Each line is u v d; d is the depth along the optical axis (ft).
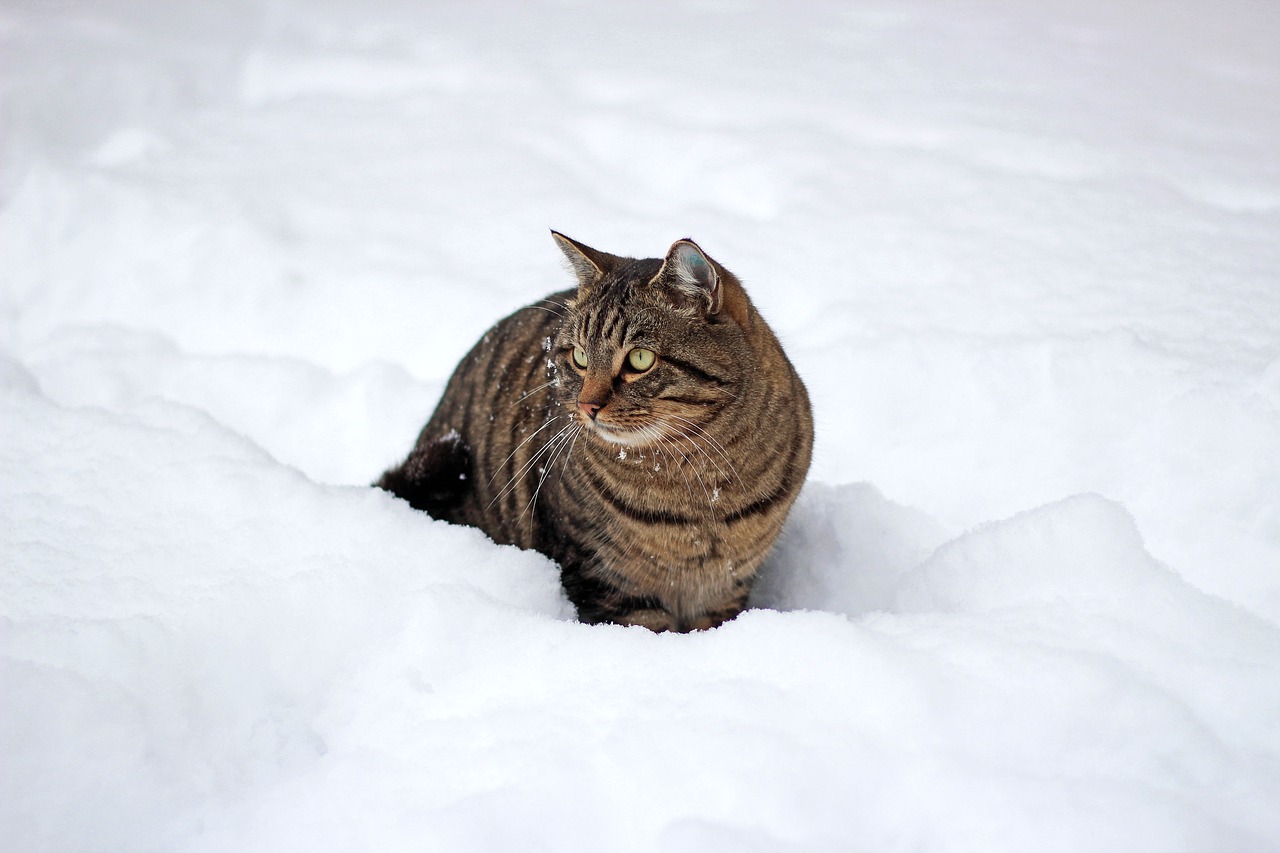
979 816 6.84
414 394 15.72
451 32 33.94
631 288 10.07
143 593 9.48
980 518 12.77
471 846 6.93
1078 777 7.09
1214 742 7.31
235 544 10.21
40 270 19.92
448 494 12.28
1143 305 16.31
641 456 10.14
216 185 22.11
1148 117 24.94
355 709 8.46
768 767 7.20
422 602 9.07
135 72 29.14
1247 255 17.79
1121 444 13.30
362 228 20.49
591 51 31.24
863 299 17.06
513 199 21.61
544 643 8.77
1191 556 11.57
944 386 14.73
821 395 14.90
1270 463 12.18
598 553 10.82
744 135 23.72
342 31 34.37
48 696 8.21
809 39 32.63
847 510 12.42
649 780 7.23
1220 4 38.27
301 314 18.20
